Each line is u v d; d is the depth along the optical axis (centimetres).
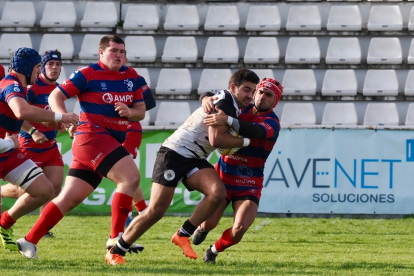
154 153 4041
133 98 2145
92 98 2069
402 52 5228
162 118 4962
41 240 2878
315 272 1952
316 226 3575
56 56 2942
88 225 3531
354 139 3944
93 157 2036
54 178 2967
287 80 5091
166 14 5541
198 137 1967
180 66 5247
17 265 1944
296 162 3969
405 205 3916
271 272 1928
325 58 5206
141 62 5253
